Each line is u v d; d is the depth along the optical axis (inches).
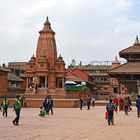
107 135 734.5
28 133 733.3
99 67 5433.1
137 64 3142.2
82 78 4156.0
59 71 2465.6
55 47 2519.7
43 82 2416.3
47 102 1392.7
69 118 1223.5
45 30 2495.1
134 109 2054.6
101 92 5157.5
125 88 3038.9
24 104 1931.6
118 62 4665.4
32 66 2491.4
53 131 787.4
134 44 3299.7
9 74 3444.9
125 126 959.0
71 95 2598.4
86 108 2033.7
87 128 879.7
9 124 936.3
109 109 990.4
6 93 2637.8
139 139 674.8
